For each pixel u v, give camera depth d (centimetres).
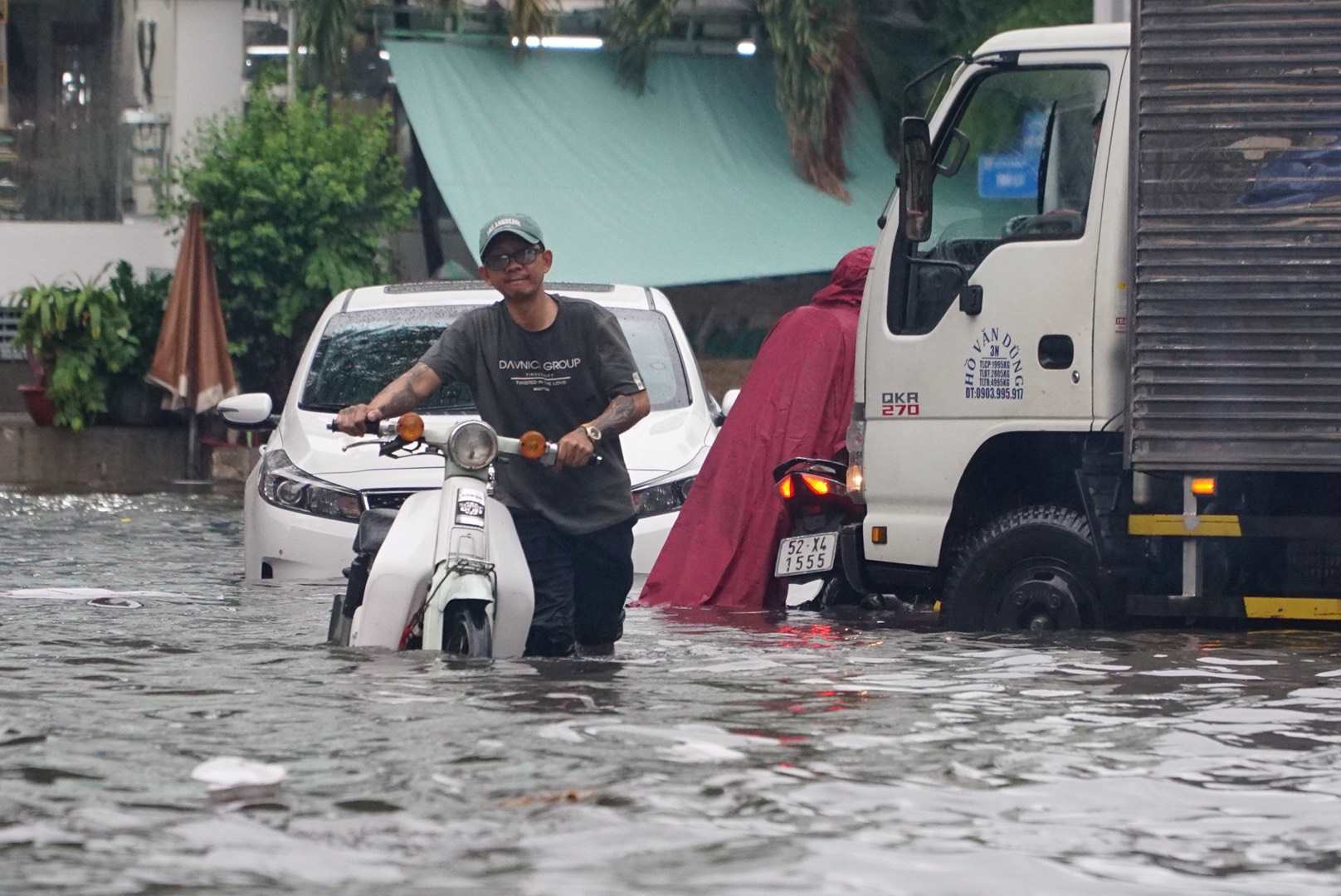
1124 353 1912
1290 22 1842
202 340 5425
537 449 1546
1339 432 1834
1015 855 927
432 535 1577
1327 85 1839
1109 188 1923
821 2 6059
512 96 6003
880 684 1480
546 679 1452
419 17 6088
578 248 5547
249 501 2500
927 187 1967
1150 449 1858
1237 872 905
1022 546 1941
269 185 5500
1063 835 973
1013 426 1961
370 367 2625
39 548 3122
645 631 1964
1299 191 1845
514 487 1638
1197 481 1861
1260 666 1603
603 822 972
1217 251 1855
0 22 6209
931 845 942
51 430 5409
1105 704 1387
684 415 2566
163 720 1248
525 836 941
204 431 5616
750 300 6169
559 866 884
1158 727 1287
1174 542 1906
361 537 1680
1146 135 1864
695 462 2475
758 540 2334
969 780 1101
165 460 5491
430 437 1574
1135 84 1867
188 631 1802
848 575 2103
